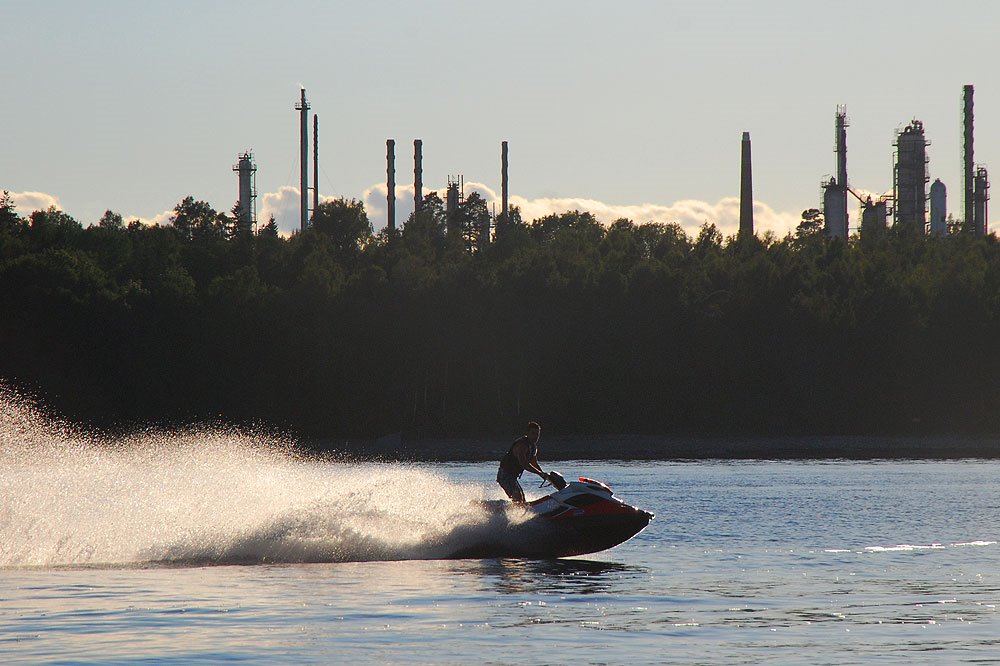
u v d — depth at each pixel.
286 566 74.25
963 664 47.31
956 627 54.94
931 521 108.81
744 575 72.06
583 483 81.25
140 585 65.62
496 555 79.69
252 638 51.47
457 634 52.53
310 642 50.69
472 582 67.81
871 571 74.31
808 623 55.75
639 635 52.59
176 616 56.41
